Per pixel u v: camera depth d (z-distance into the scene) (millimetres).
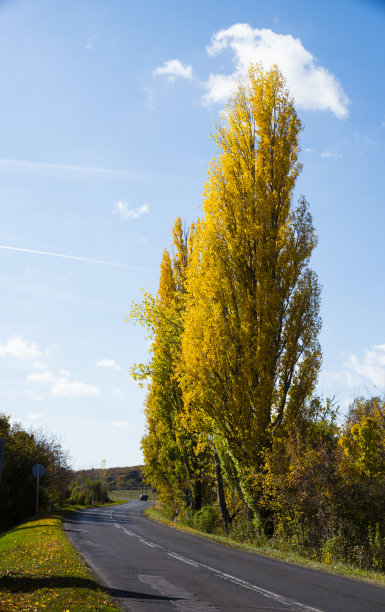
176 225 37219
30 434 38812
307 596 9633
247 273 23641
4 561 12953
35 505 34438
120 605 8406
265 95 25203
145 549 16844
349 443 17734
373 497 17062
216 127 25531
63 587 9336
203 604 8664
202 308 23609
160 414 33750
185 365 23984
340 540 16781
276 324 22547
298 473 18188
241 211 24078
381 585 11539
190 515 33281
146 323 28656
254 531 22219
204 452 32094
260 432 21422
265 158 24688
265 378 21578
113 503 86688
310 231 23578
